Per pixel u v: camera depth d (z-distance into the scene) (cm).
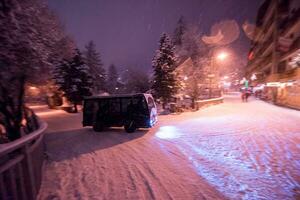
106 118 1481
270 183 589
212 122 1661
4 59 730
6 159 424
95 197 550
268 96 3709
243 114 2044
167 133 1330
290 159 771
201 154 872
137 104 1434
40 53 846
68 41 1689
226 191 553
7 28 691
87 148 1069
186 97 3238
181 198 526
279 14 3991
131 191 574
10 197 382
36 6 852
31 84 1038
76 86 3038
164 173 688
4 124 1043
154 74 2742
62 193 582
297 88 2503
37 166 588
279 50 3512
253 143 1006
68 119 2320
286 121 1595
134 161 821
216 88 4441
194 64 4256
